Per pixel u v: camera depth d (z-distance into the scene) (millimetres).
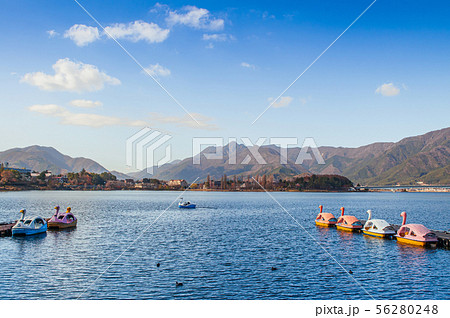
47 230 67688
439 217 109688
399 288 33375
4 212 114688
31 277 35812
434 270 39375
